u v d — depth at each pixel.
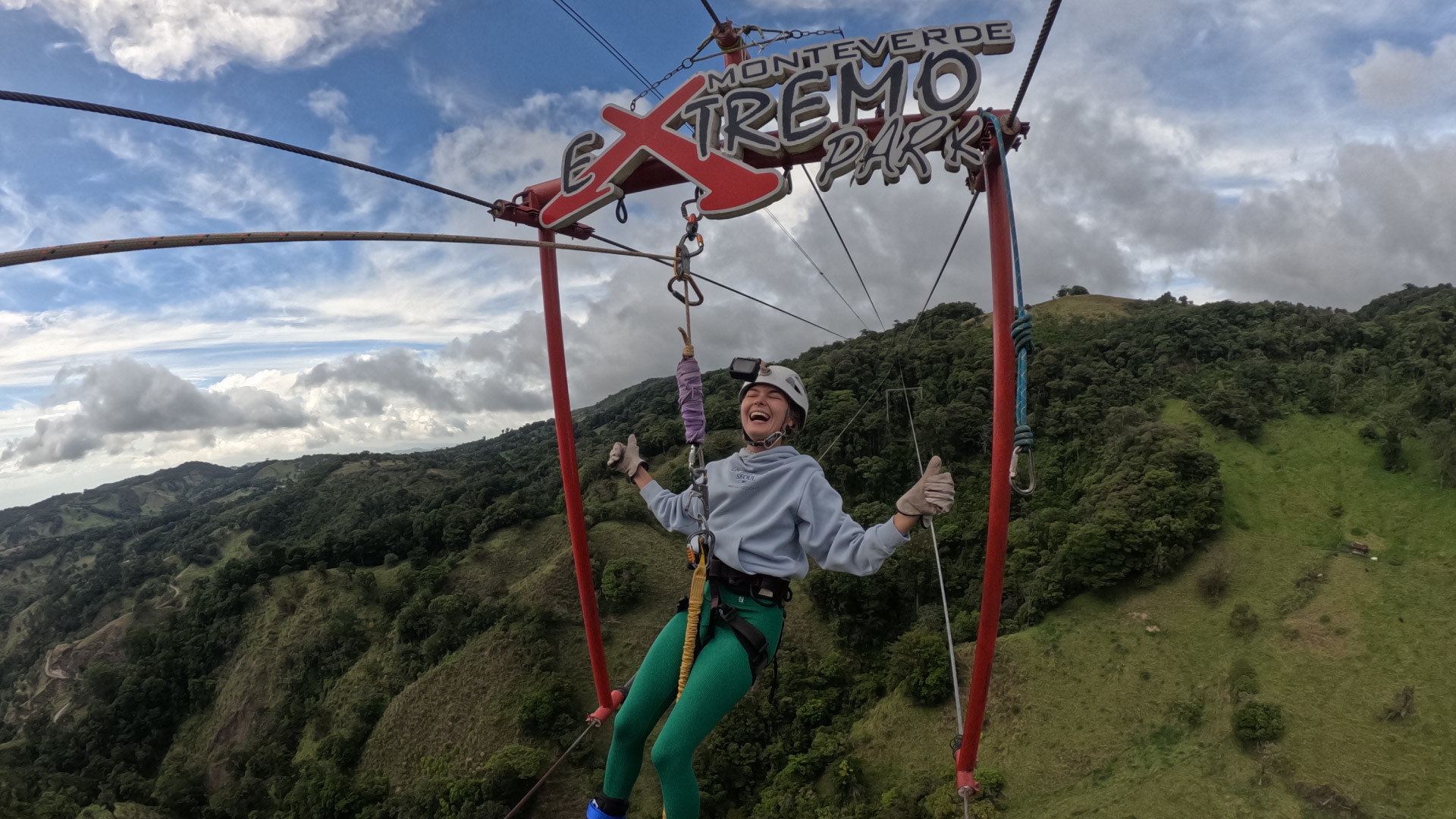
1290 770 32.03
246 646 69.12
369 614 67.12
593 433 114.44
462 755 47.66
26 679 85.00
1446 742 32.09
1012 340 3.74
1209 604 44.00
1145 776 34.03
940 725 40.34
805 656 52.47
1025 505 60.88
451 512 77.44
